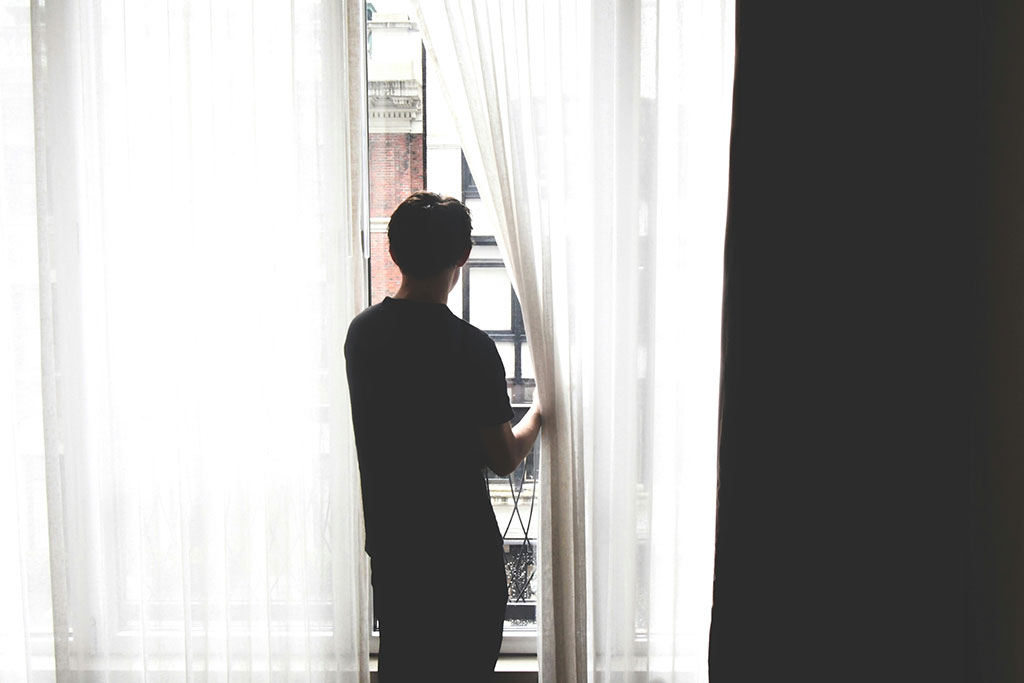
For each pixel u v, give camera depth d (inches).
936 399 62.1
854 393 62.5
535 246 66.2
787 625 63.9
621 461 67.3
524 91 64.7
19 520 68.6
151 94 66.0
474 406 56.0
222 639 69.5
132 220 66.5
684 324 66.0
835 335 62.2
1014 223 58.4
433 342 55.0
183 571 67.1
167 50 65.1
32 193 67.6
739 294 62.1
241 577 68.2
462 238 56.7
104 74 65.6
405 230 55.3
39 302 66.4
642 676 67.7
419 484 55.1
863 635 63.8
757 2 60.3
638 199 65.1
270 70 65.9
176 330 66.5
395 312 55.9
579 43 65.5
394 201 77.7
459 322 57.0
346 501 67.7
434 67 65.2
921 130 60.7
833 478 63.0
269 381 66.7
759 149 61.2
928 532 62.7
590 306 67.1
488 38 63.3
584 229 66.9
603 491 67.4
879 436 62.6
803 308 62.1
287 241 66.9
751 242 61.7
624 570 67.8
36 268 67.9
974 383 64.7
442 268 56.2
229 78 65.3
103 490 67.8
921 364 62.0
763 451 62.9
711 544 67.8
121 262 67.0
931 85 60.4
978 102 62.5
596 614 67.5
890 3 60.0
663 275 66.6
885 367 62.2
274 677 68.5
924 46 60.2
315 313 66.9
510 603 77.5
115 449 67.6
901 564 63.2
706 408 67.1
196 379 66.6
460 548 55.5
